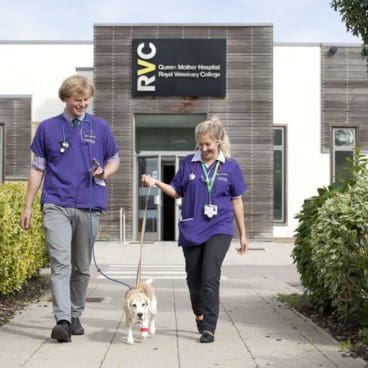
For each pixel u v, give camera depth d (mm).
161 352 5594
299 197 22250
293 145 22328
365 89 22312
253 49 20078
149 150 20422
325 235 6574
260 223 20031
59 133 6191
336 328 6773
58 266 6008
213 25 20047
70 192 6141
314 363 5211
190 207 6191
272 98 20047
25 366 5086
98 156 6281
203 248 6148
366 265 5992
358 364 5172
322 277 7070
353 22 8305
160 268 13727
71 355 5445
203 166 6230
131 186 20000
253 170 20062
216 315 6031
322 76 22297
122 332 6449
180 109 20047
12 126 22703
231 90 20094
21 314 7445
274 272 12922
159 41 19938
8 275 8359
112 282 11000
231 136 20078
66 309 5938
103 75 20078
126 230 19969
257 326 6859
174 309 8031
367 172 7277
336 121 22312
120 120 20078
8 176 22609
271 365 5156
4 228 7922
